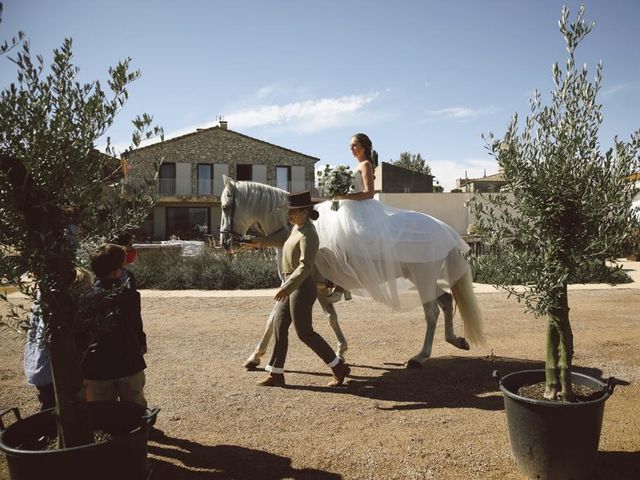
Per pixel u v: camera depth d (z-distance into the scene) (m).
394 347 6.17
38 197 2.28
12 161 2.18
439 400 4.30
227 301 9.75
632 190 2.78
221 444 3.47
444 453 3.27
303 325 4.52
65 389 2.46
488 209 3.10
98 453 2.28
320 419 3.91
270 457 3.27
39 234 2.24
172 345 6.34
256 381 4.88
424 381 4.83
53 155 2.26
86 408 2.54
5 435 2.47
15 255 2.29
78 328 2.48
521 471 2.98
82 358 2.58
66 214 2.37
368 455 3.27
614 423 3.69
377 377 4.98
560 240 2.83
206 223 33.84
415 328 7.26
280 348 4.70
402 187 37.66
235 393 4.53
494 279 3.06
